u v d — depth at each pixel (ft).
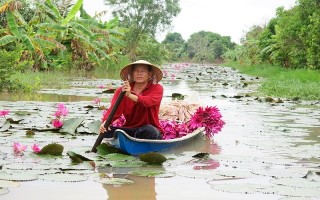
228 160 18.30
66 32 74.54
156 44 162.71
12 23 58.49
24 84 48.16
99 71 93.66
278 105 41.75
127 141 18.37
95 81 68.59
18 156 17.69
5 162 16.69
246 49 173.47
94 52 84.48
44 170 15.71
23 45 64.28
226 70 156.46
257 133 25.35
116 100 18.98
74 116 29.37
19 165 16.24
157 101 19.77
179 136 21.91
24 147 18.21
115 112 18.97
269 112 35.83
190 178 15.44
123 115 21.42
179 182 14.92
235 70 157.28
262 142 22.52
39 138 21.66
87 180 14.88
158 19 150.61
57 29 65.82
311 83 57.06
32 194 13.23
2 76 46.50
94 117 29.14
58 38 75.61
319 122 30.32
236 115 33.47
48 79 61.05
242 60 179.42
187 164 17.51
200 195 13.53
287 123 29.60
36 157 17.57
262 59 127.13
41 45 65.36
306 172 16.42
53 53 77.66
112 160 17.60
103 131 18.81
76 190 13.75
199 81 83.15
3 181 14.26
